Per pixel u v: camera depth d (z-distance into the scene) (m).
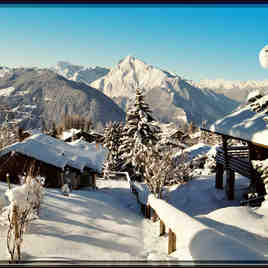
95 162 25.09
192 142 79.25
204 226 3.86
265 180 9.32
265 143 9.95
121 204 13.33
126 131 34.66
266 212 8.10
